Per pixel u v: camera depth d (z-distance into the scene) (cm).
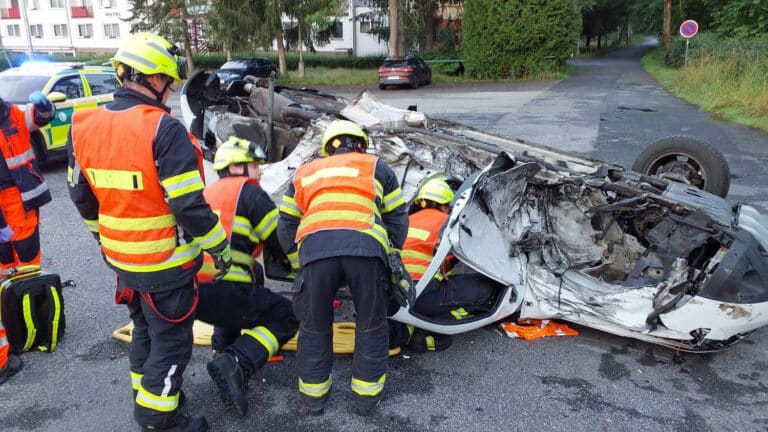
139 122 247
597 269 418
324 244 282
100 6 4900
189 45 3150
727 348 362
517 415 313
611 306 372
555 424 306
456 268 418
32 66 950
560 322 416
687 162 567
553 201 438
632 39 8200
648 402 326
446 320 375
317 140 507
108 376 349
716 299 336
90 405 320
